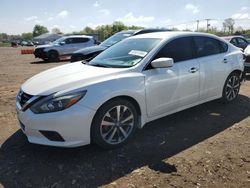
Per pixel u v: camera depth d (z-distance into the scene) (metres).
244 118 5.08
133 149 3.92
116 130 3.90
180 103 4.68
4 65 14.95
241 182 3.11
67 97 3.45
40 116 3.44
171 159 3.62
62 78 3.85
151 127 4.69
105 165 3.51
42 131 3.51
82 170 3.41
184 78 4.61
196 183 3.09
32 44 70.62
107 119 3.79
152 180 3.17
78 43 18.58
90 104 3.54
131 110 4.00
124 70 4.02
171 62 4.06
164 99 4.38
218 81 5.38
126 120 3.98
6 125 4.86
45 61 17.66
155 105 4.27
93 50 10.95
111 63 4.44
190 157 3.66
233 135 4.34
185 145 4.02
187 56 4.79
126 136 4.03
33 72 11.79
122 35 11.41
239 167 3.40
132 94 3.91
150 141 4.16
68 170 3.42
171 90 4.43
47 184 3.16
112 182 3.16
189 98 4.82
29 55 24.11
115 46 5.12
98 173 3.34
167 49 4.52
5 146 4.06
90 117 3.57
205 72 5.01
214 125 4.76
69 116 3.43
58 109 3.42
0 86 8.33
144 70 4.13
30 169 3.46
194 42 5.00
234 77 5.84
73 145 3.55
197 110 5.52
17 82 9.12
